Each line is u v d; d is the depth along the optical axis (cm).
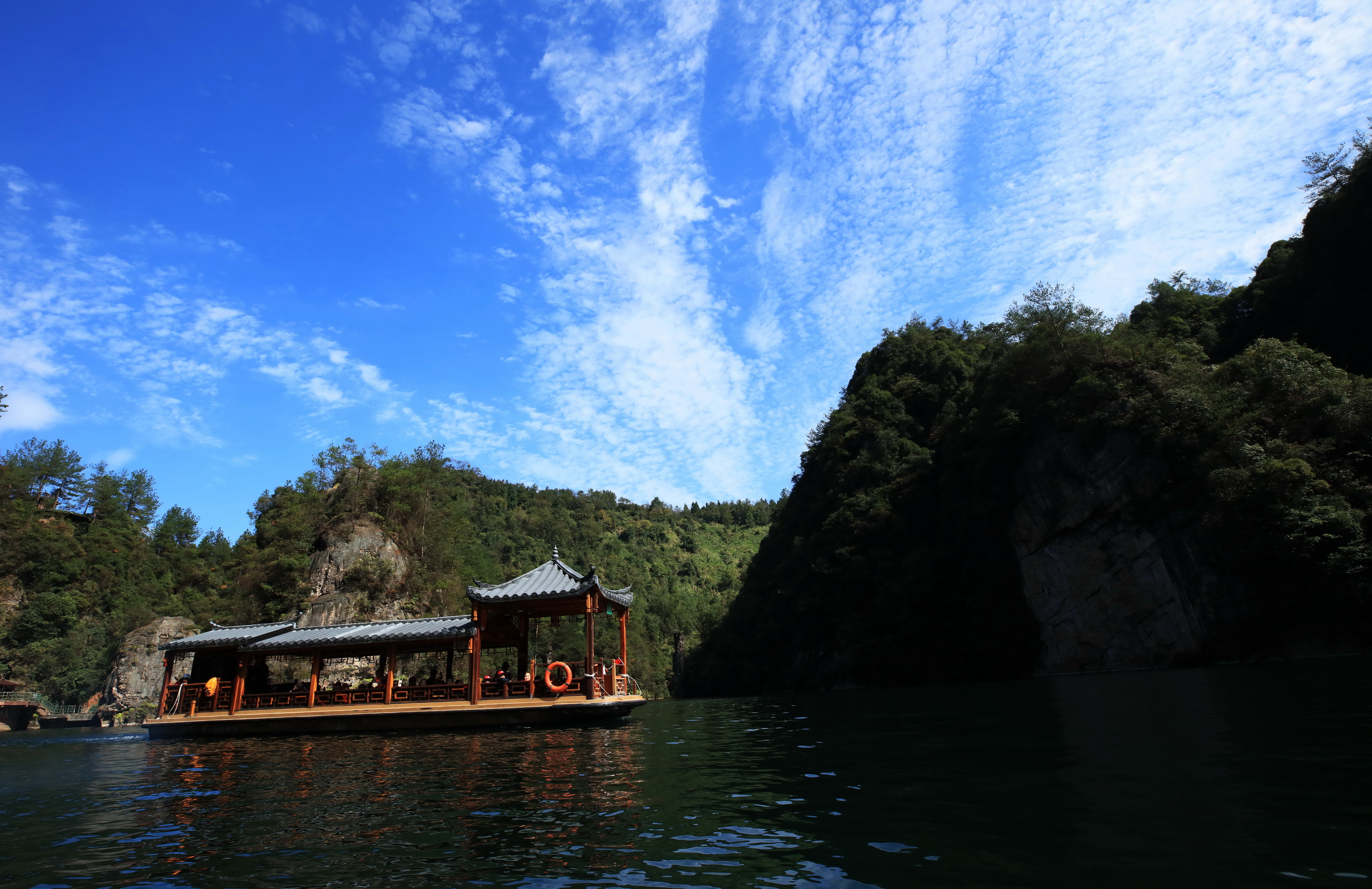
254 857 674
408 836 723
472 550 7044
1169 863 470
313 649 2481
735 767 1089
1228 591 3503
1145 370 4197
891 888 470
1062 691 2255
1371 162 3984
